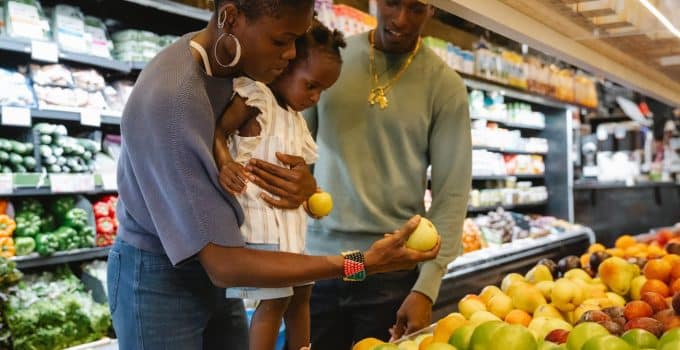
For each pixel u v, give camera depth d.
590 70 2.25
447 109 2.03
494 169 5.63
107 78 3.50
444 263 1.88
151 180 1.18
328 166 2.06
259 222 1.33
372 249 1.27
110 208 3.31
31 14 2.97
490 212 5.56
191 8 3.11
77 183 3.08
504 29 1.63
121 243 1.35
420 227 1.34
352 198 2.03
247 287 1.30
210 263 1.16
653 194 6.69
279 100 1.48
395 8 1.92
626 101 7.50
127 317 1.34
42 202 3.25
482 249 4.76
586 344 1.28
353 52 2.10
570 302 1.79
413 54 2.06
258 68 1.22
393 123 2.01
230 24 1.16
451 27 5.55
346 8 3.88
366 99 2.04
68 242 3.08
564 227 5.86
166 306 1.31
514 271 4.71
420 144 2.04
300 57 1.42
